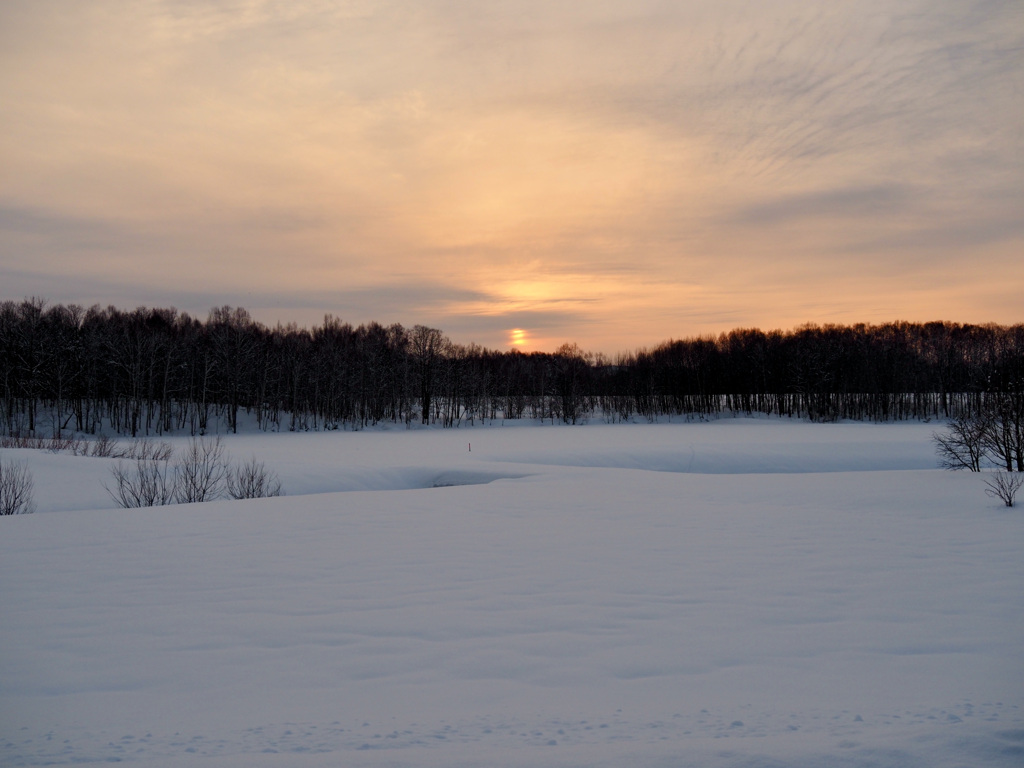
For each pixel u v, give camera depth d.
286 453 44.16
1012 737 4.03
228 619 7.29
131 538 12.23
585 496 18.83
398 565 9.97
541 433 65.50
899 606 7.62
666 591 8.39
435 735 4.38
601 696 5.14
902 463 36.72
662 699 5.05
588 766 3.71
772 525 13.55
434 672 5.72
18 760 4.05
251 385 77.12
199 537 12.37
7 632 6.86
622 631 6.80
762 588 8.50
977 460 23.19
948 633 6.64
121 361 68.06
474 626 6.99
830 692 5.14
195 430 69.50
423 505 17.02
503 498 18.44
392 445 52.34
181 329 84.38
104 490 21.30
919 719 4.49
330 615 7.42
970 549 10.78
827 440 46.44
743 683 5.38
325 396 82.75
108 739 4.39
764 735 4.27
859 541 11.65
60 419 60.81
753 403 101.44
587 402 102.81
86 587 8.67
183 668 5.85
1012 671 5.56
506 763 3.78
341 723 4.64
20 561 10.27
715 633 6.71
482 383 95.12
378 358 87.94
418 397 90.69
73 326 70.00
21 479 20.75
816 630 6.79
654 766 3.70
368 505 17.03
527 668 5.79
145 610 7.64
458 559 10.39
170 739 4.38
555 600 8.00
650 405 97.94
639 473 26.17
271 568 9.77
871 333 101.81
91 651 6.30
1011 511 14.39
